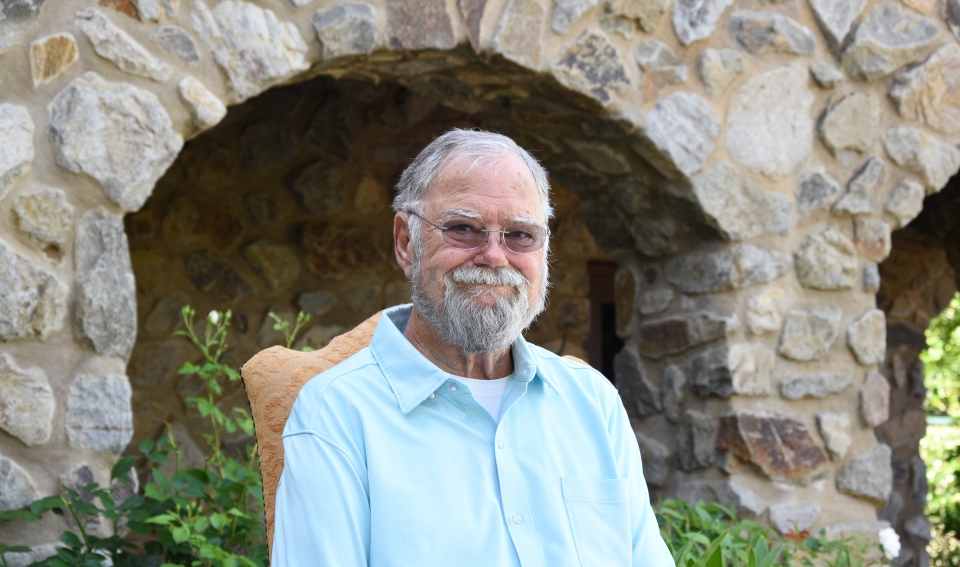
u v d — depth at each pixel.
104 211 2.06
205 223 3.51
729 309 2.91
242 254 3.57
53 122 2.01
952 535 5.37
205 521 1.86
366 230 3.79
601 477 1.41
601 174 2.99
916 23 3.13
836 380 2.99
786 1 2.98
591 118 2.71
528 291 1.39
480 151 1.39
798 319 2.96
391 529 1.21
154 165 2.11
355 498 1.22
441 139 1.43
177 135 2.15
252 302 3.59
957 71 3.18
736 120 2.88
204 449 3.46
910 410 4.75
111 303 2.05
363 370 1.36
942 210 4.28
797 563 2.62
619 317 3.34
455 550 1.22
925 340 4.82
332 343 1.64
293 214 3.66
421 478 1.26
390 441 1.28
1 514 1.82
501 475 1.30
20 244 1.97
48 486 1.97
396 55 2.40
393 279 3.83
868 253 3.09
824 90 3.04
